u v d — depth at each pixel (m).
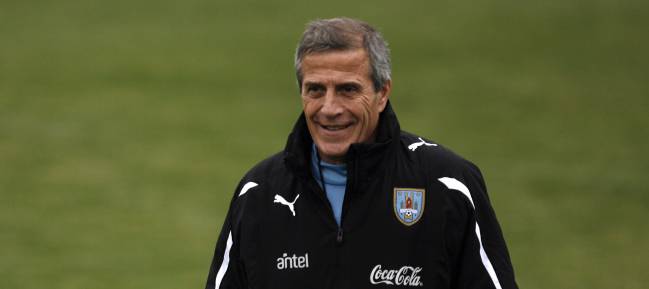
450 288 9.38
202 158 38.94
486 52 58.78
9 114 45.88
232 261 9.88
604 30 64.06
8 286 24.38
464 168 9.46
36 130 43.12
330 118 9.06
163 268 26.00
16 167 37.25
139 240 28.59
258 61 58.56
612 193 32.09
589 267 24.91
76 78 53.88
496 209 30.38
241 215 9.77
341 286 9.18
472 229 9.22
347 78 8.96
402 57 57.72
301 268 9.33
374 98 9.20
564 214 29.81
